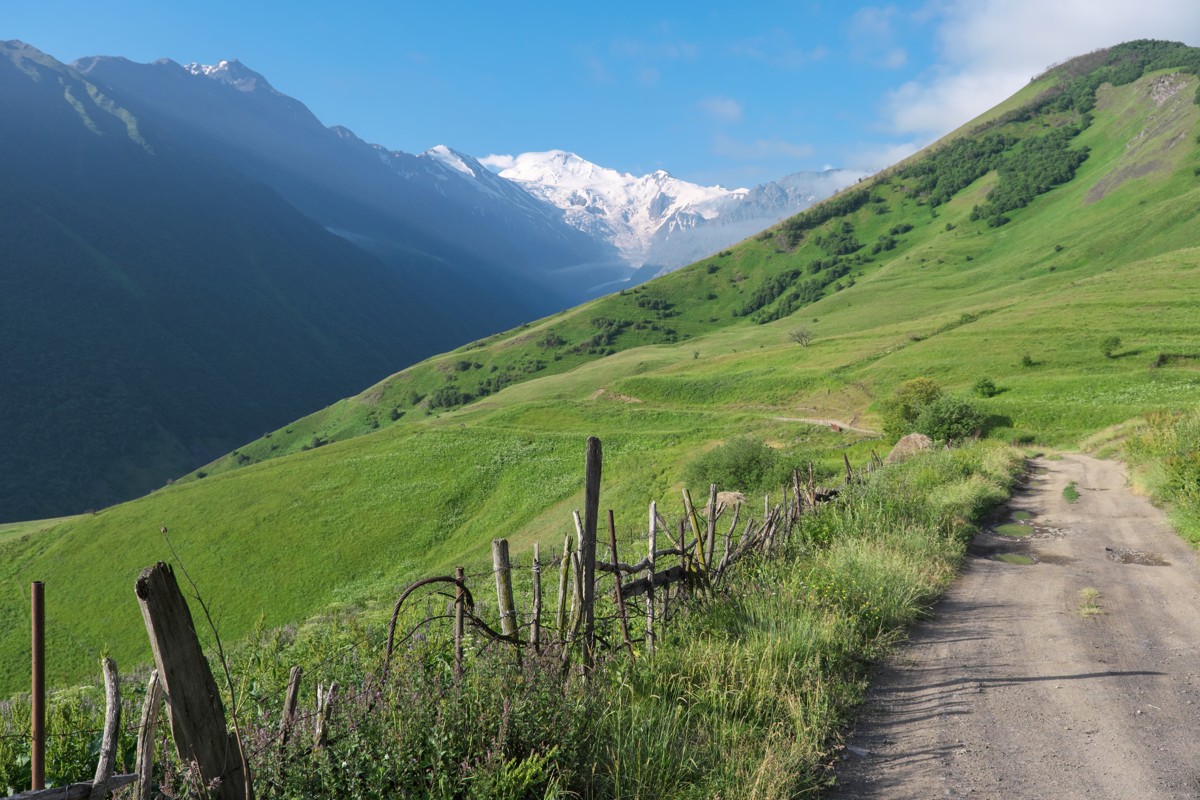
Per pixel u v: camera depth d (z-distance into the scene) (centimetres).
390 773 362
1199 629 761
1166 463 1748
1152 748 482
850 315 18538
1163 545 1249
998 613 847
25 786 422
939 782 444
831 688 580
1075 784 437
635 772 425
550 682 467
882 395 8831
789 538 1071
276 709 449
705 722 500
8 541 7719
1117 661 662
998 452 2861
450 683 442
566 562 571
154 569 273
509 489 7688
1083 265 17325
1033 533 1417
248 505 7925
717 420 9156
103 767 281
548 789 386
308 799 337
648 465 7419
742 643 649
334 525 7419
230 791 289
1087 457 3391
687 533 1019
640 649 626
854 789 441
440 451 8800
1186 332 8462
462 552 6731
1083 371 7825
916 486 1670
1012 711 553
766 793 409
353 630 701
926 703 575
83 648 6178
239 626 6122
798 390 9975
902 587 861
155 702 279
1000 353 9006
